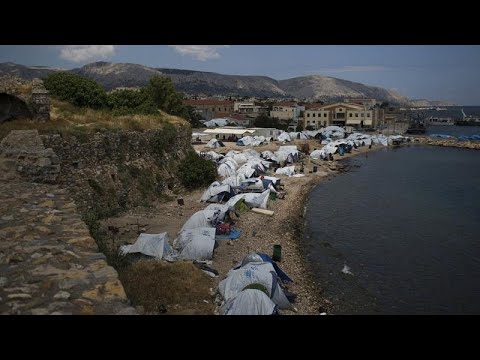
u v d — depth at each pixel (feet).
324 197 165.37
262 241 103.55
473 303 77.36
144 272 64.44
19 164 53.47
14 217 36.45
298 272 87.66
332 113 481.46
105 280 25.54
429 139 399.65
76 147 95.96
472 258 101.24
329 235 117.19
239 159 221.66
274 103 619.26
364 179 207.31
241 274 68.08
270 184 160.15
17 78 105.40
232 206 119.65
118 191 106.22
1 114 92.27
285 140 331.16
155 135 133.18
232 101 622.13
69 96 132.98
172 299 59.11
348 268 92.94
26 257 28.22
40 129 90.22
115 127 114.32
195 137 307.99
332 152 293.02
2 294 22.99
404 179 208.64
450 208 150.20
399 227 126.21
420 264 96.89
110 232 91.20
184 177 141.59
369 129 462.60
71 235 32.83
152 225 101.65
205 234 89.25
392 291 81.92
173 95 225.35
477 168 247.70
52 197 44.14
